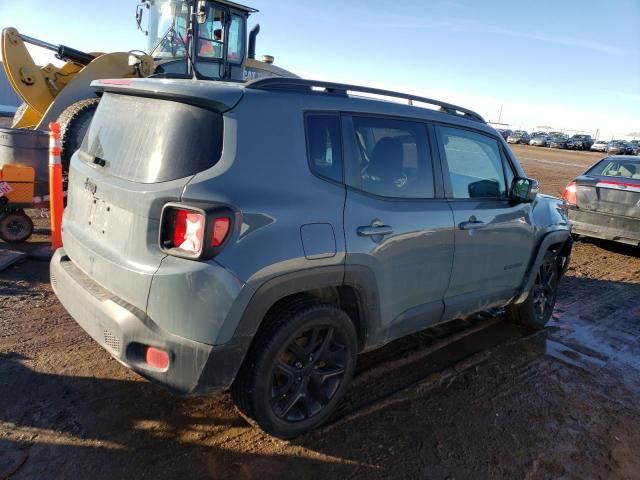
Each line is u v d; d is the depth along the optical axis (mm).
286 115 2779
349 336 3074
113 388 3287
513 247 4273
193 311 2416
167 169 2527
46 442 2748
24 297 4547
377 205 3109
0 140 5910
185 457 2752
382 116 3289
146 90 2711
